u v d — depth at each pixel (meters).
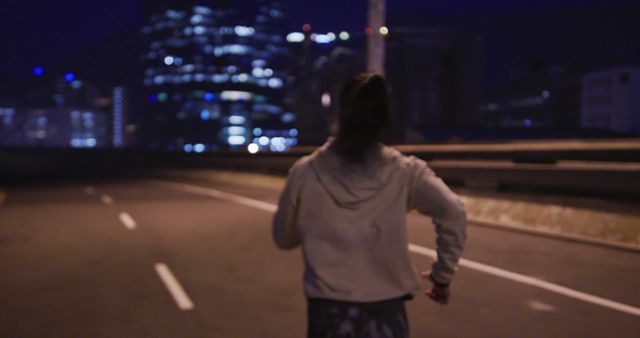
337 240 2.16
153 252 9.15
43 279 7.36
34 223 12.62
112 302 6.23
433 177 2.22
